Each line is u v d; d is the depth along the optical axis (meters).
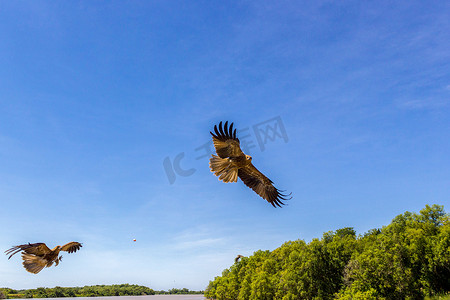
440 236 57.53
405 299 54.72
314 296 68.25
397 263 57.12
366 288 56.91
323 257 71.19
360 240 74.44
